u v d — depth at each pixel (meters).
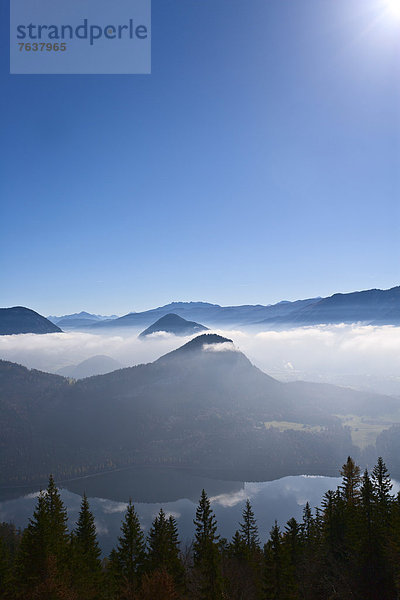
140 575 83.31
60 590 70.69
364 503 81.12
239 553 96.31
